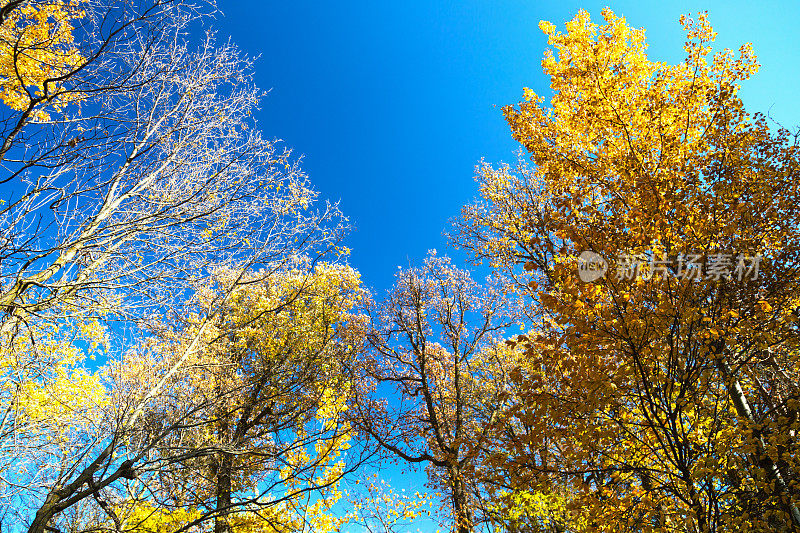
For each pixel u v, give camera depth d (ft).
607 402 14.99
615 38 23.52
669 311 14.35
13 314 12.40
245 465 18.71
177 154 16.94
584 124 23.86
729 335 14.90
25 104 15.72
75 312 14.12
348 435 20.27
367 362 41.01
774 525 14.98
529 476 17.94
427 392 41.29
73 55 14.83
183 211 15.34
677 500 15.92
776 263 14.87
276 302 25.43
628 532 15.02
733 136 17.13
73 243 13.07
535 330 30.40
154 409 16.34
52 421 18.98
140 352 16.89
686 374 14.73
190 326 17.66
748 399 16.42
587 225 16.85
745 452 13.39
